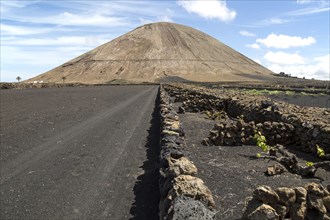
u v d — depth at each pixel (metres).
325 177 7.52
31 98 30.41
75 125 16.47
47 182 8.37
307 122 10.02
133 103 27.88
